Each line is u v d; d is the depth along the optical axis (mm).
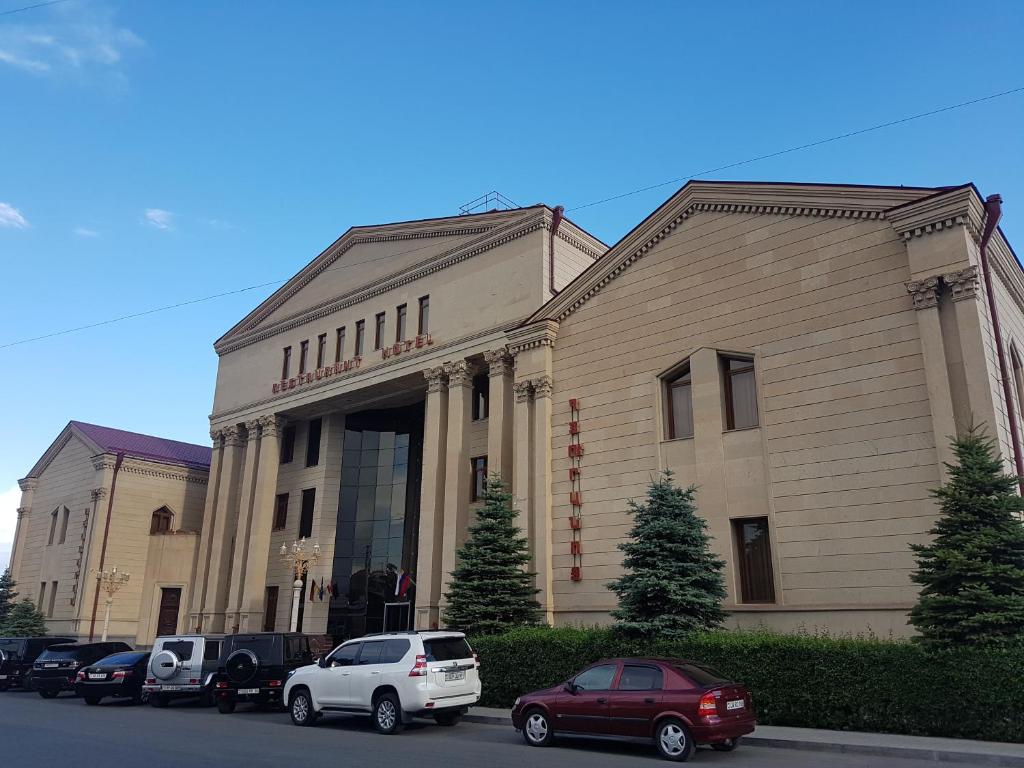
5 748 14508
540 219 30484
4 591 52344
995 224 20109
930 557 15836
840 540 20219
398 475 39344
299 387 39469
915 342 20016
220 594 40406
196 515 52094
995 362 19672
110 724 18828
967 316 19219
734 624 21453
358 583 38469
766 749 14547
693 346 24391
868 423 20359
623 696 14234
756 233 23781
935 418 19094
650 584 18953
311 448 42031
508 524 25781
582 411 26750
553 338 28203
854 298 21344
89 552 47250
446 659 17750
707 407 23531
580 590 25094
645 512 20281
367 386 35625
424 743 15469
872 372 20578
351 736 16625
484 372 32938
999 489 15742
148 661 25234
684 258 25328
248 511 40406
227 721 19719
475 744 15391
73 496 51250
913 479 19328
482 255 32469
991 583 14969
